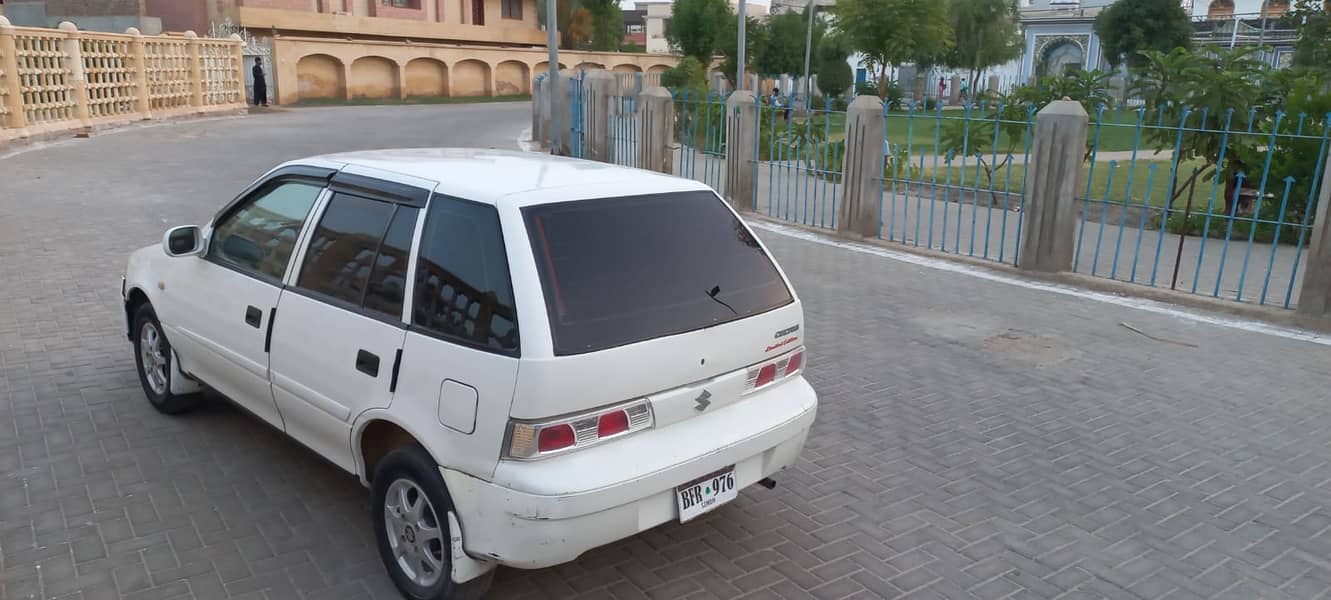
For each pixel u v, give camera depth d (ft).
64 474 14.78
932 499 14.84
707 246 12.18
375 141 68.64
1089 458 16.48
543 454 9.98
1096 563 13.01
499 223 10.76
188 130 72.02
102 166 50.60
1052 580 12.56
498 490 10.07
